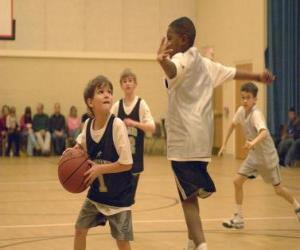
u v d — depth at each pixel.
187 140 4.50
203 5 22.09
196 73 4.55
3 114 20.39
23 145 20.56
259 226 7.77
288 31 17.80
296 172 14.88
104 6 22.30
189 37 4.60
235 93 19.61
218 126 20.84
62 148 20.72
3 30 15.84
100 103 4.39
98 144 4.44
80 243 4.62
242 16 19.27
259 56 18.28
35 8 21.66
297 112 17.95
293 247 6.50
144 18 22.62
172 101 4.57
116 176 4.40
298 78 17.92
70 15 22.02
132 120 7.16
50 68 21.88
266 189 11.55
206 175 4.65
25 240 6.94
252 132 7.51
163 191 11.48
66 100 22.02
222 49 20.72
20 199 10.52
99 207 4.45
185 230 7.50
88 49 22.19
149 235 7.20
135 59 22.55
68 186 4.35
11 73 21.52
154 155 21.12
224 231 7.44
